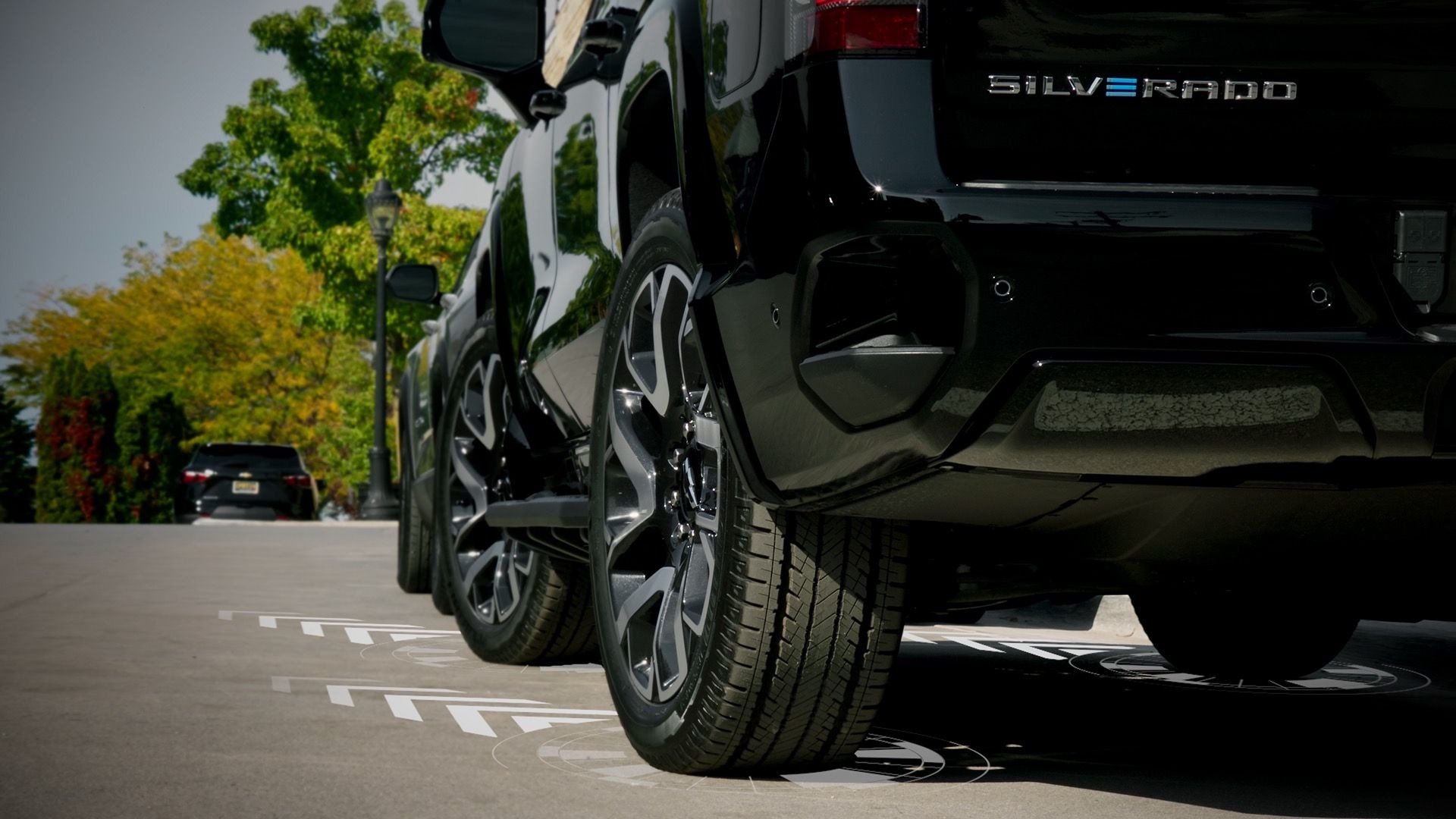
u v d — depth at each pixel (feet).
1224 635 12.21
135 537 40.16
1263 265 6.32
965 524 7.59
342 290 84.48
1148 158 6.52
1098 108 6.51
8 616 17.12
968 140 6.48
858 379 6.49
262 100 87.81
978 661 14.15
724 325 7.36
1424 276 6.47
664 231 8.52
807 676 7.61
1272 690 12.12
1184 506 6.82
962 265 6.29
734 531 7.58
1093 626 17.08
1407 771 8.67
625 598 9.00
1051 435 6.36
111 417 111.75
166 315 129.59
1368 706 11.27
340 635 15.65
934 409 6.38
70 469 110.52
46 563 27.81
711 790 7.80
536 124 12.72
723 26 7.63
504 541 13.53
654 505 8.71
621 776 8.16
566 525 10.73
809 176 6.63
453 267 80.48
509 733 9.52
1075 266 6.27
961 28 6.50
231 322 128.77
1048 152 6.50
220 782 7.80
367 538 40.70
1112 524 7.19
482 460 14.26
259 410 125.59
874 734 9.82
